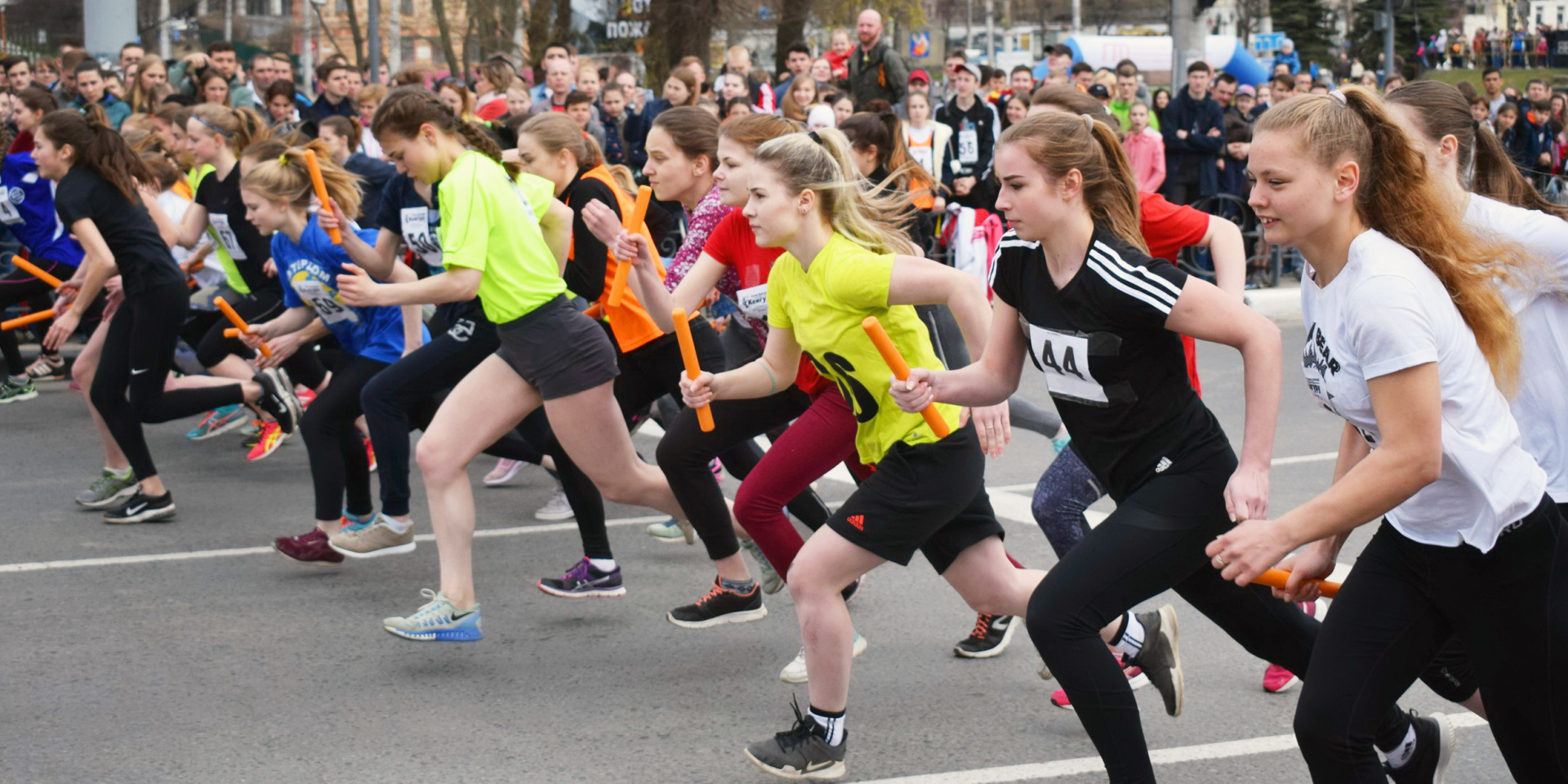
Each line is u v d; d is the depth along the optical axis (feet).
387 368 18.74
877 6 75.77
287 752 13.55
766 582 17.81
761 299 15.89
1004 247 11.21
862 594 18.48
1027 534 21.13
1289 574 10.63
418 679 15.57
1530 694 9.43
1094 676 10.60
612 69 43.37
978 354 11.94
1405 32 101.96
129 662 16.12
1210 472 10.74
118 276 23.47
